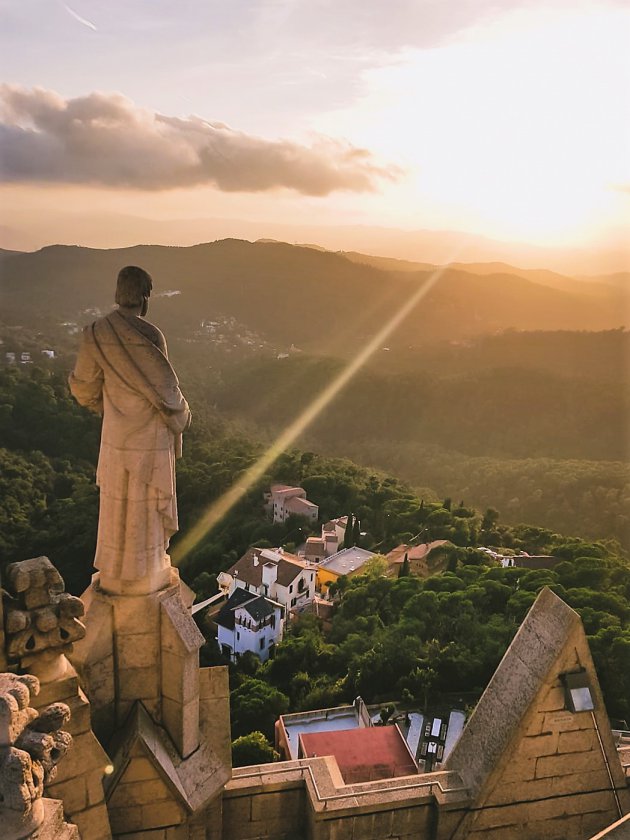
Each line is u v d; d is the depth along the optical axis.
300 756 20.23
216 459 105.56
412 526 84.38
